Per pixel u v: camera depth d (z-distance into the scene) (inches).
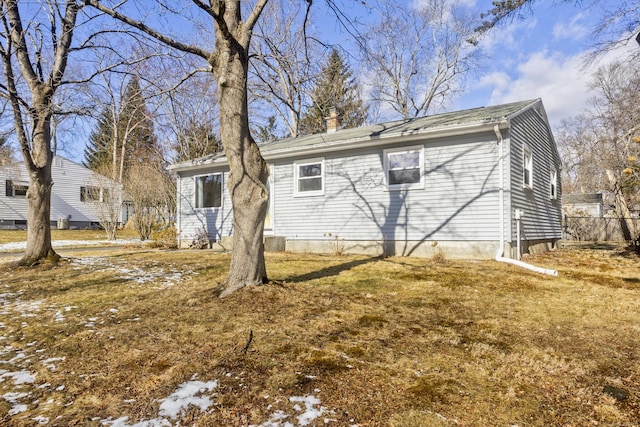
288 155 442.6
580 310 174.1
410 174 373.4
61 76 295.9
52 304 181.5
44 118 301.6
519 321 155.3
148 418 80.7
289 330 139.3
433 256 339.9
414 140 368.2
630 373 105.7
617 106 738.2
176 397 89.5
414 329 142.8
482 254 333.1
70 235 762.8
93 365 109.7
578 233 741.3
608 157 737.6
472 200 339.6
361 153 401.4
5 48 282.2
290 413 82.0
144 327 144.0
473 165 340.5
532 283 235.9
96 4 178.7
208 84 741.9
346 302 182.9
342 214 411.8
